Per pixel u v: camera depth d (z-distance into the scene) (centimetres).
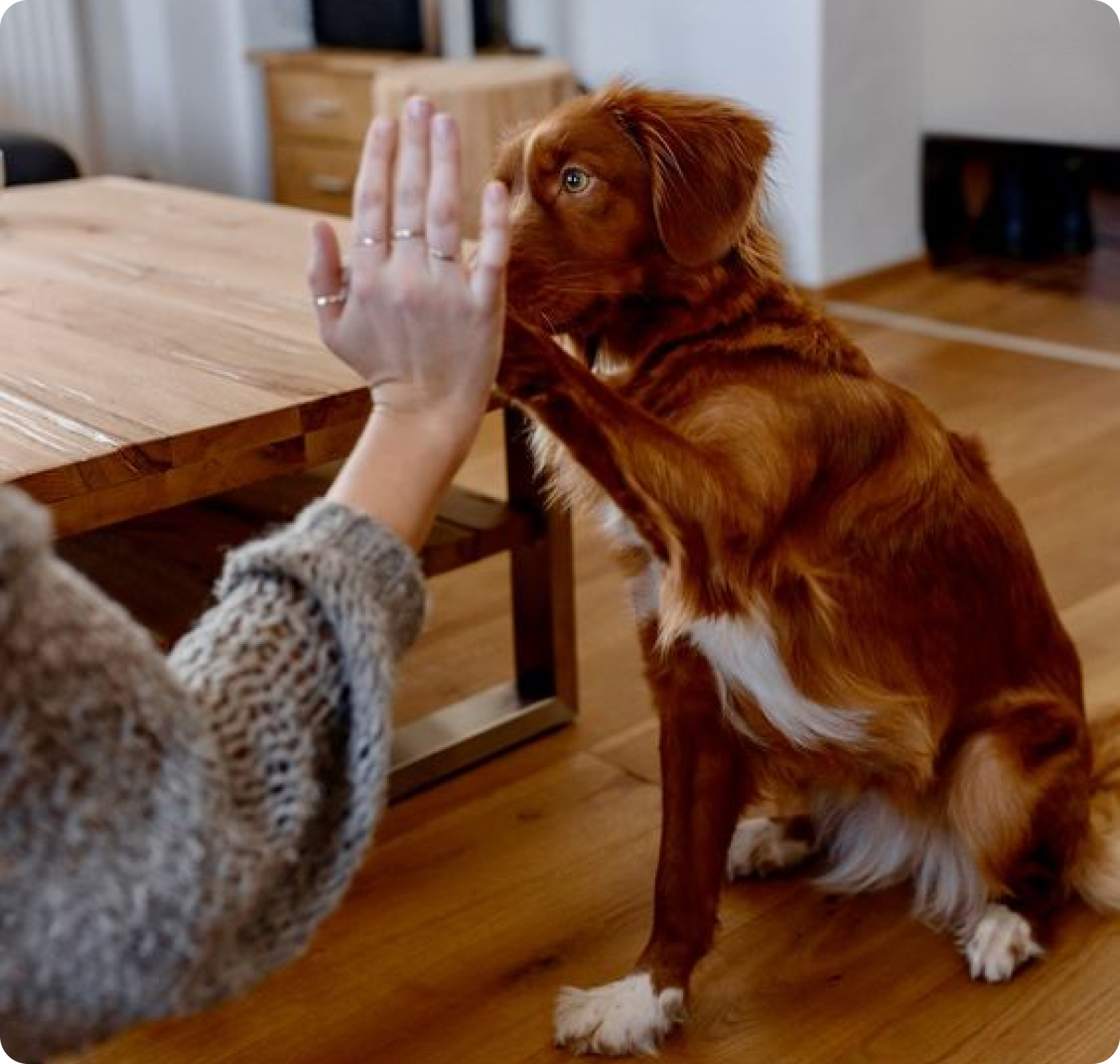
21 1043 72
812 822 200
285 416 165
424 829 211
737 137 153
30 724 62
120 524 219
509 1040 169
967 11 480
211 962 70
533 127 157
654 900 176
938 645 173
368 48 510
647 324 159
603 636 266
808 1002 175
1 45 496
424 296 80
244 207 278
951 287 482
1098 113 475
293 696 74
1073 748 183
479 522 221
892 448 166
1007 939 178
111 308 208
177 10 520
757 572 155
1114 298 464
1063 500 318
